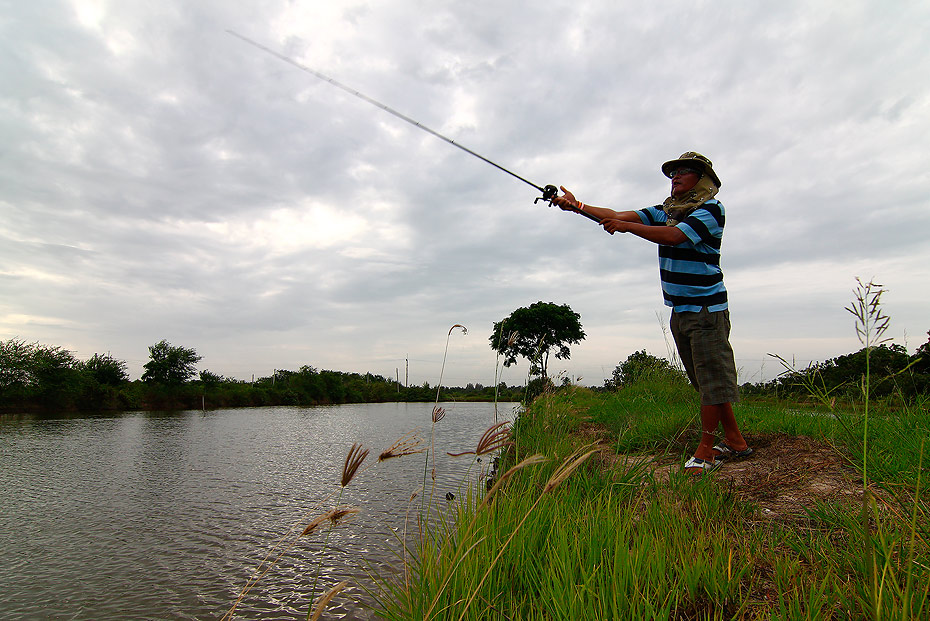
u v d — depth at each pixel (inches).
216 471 386.6
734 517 94.7
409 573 88.5
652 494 112.0
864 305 60.8
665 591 68.1
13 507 280.1
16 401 1227.9
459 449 433.4
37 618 144.9
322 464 419.5
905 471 95.3
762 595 66.1
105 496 303.9
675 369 343.9
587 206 151.1
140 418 1085.8
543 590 71.2
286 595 148.1
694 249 128.4
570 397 275.1
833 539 79.5
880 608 51.6
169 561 188.9
